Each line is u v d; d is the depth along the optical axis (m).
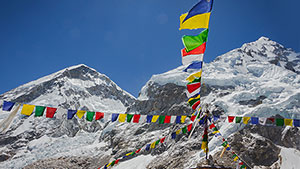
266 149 34.69
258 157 33.97
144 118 11.23
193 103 10.11
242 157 34.00
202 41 7.34
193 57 7.80
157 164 41.50
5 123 8.41
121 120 10.86
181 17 7.04
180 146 43.62
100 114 10.43
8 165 58.62
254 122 12.23
